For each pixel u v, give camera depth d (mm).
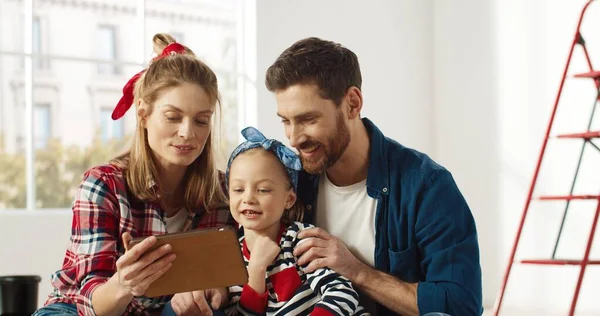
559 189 5363
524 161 5605
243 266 2061
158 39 2576
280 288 2316
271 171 2342
